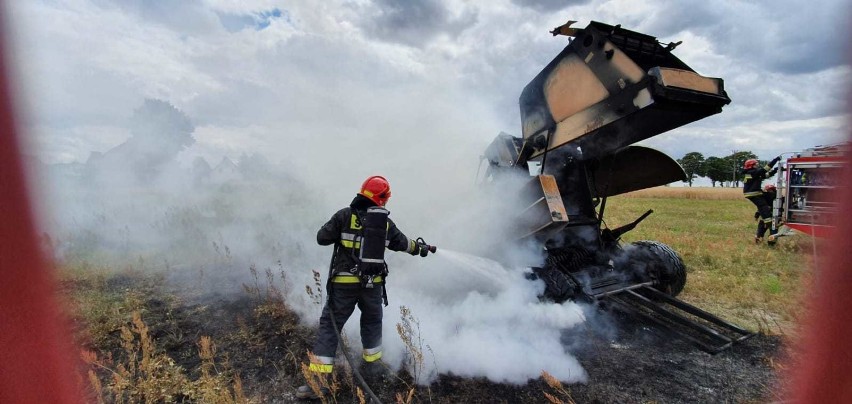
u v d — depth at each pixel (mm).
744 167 8680
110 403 2742
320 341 2912
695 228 10766
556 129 4059
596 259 4676
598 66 3580
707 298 4973
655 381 3115
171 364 3287
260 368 3260
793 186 7801
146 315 4223
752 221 12539
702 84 3205
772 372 3188
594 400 2875
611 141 3936
